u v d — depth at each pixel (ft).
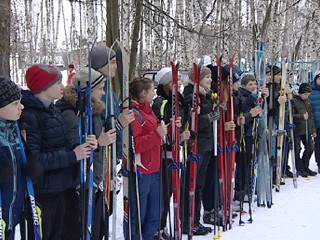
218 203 14.10
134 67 23.50
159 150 11.51
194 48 39.68
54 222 9.17
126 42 25.08
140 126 10.95
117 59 10.32
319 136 21.56
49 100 8.69
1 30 13.30
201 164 13.41
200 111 13.23
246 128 16.16
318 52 52.95
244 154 15.15
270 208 16.31
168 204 12.09
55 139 8.60
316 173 21.83
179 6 38.75
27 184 8.02
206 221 14.61
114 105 10.61
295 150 20.97
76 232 9.63
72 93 9.46
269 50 40.52
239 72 16.26
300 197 17.76
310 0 53.31
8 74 13.50
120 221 14.20
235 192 16.84
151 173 11.39
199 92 13.16
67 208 9.59
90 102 8.88
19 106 7.66
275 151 18.62
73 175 9.23
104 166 9.90
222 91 13.78
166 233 12.69
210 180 14.48
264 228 14.15
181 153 12.87
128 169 10.66
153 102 12.59
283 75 17.76
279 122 18.02
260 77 16.37
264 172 16.44
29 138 8.20
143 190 11.24
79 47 61.41
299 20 74.95
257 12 42.04
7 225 7.62
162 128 11.08
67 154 8.54
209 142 13.52
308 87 20.75
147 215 11.68
